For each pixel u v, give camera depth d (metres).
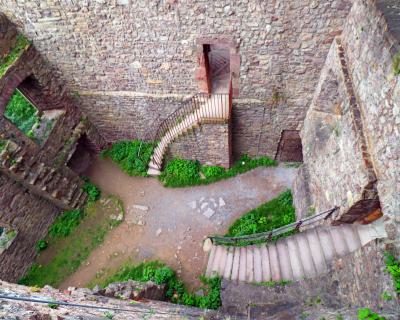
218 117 7.96
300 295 6.24
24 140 8.14
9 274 8.70
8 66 7.17
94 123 10.09
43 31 7.30
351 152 5.56
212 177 10.10
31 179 8.40
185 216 9.65
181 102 8.60
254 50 6.92
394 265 4.16
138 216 9.83
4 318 3.65
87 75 8.31
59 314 4.19
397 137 4.36
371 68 5.10
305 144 8.31
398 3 4.86
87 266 9.27
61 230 9.80
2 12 7.02
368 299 4.53
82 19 6.90
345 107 5.91
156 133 9.70
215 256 8.44
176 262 8.95
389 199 4.58
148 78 8.10
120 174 10.53
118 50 7.48
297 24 6.29
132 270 8.98
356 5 5.61
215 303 7.83
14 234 8.64
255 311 6.27
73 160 10.59
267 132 9.13
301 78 7.36
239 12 6.25
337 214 6.18
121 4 6.45
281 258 7.11
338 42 6.36
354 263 5.09
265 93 7.89
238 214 9.48
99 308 5.05
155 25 6.76
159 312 5.71
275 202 9.44
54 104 8.91
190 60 7.41
